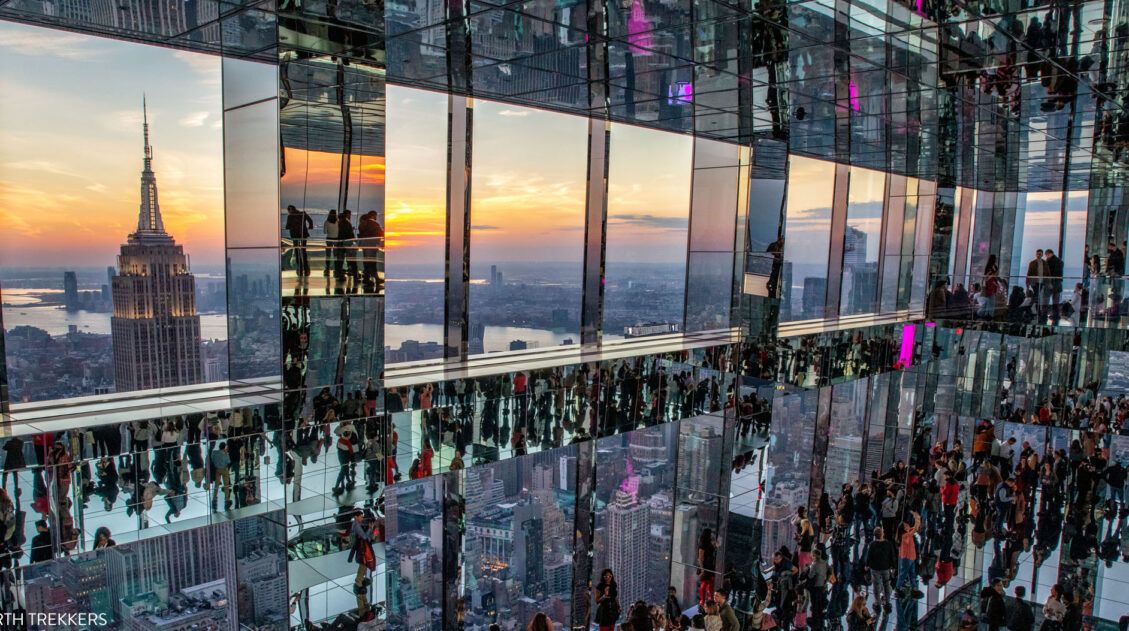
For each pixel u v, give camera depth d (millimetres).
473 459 8477
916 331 15547
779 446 13516
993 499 17031
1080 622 14680
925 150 13766
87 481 5504
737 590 11828
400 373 8641
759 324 11633
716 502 11531
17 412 5789
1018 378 15875
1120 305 14984
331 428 6840
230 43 6453
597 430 9906
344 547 7074
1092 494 16422
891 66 8875
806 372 12719
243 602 6656
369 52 6594
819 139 12836
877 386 15875
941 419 17062
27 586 5512
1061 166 15406
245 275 6676
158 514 5898
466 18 6945
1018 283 15953
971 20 7281
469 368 9102
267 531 6664
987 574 16281
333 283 6648
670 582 11945
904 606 15219
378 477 7273
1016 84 9680
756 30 7512
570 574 10727
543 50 8000
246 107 6418
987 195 17734
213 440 6164
